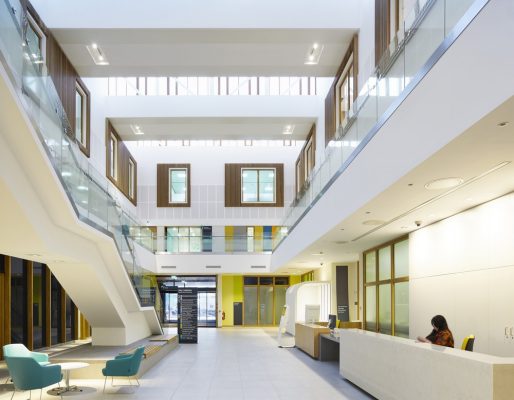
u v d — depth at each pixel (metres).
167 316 27.77
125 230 14.02
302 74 15.78
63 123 9.94
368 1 12.04
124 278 13.20
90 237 10.82
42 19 12.28
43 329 15.03
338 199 10.67
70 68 14.47
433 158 5.95
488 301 8.32
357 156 9.14
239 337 20.66
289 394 8.66
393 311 13.48
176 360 13.39
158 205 27.56
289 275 28.69
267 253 25.17
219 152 28.30
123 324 14.19
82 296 12.72
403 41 6.94
